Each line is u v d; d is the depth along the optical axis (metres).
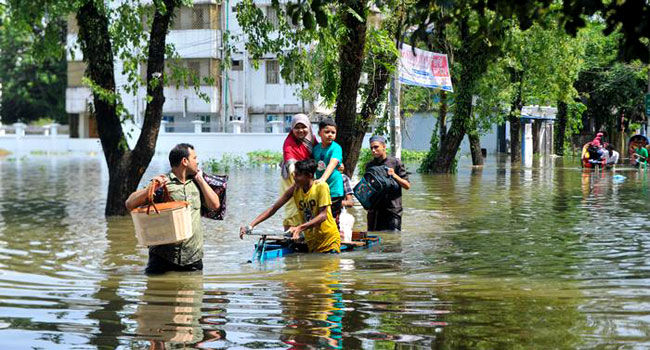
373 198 13.16
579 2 5.57
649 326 6.31
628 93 54.94
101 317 6.84
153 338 6.10
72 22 64.12
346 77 16.81
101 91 16.56
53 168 40.12
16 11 15.95
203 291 8.05
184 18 57.31
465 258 10.33
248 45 18.20
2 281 8.84
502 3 5.95
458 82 32.44
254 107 58.44
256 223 10.77
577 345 5.75
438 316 6.76
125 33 17.62
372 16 21.36
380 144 13.30
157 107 17.25
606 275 8.91
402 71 24.95
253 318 6.73
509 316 6.71
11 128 67.12
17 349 5.81
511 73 43.12
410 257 10.46
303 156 11.48
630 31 5.32
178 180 9.48
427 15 6.53
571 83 45.31
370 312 6.91
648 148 36.06
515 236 12.64
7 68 73.81
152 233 9.14
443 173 32.31
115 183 17.14
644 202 18.55
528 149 46.22
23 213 17.80
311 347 5.78
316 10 6.62
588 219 14.99
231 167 39.19
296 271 9.36
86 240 12.86
